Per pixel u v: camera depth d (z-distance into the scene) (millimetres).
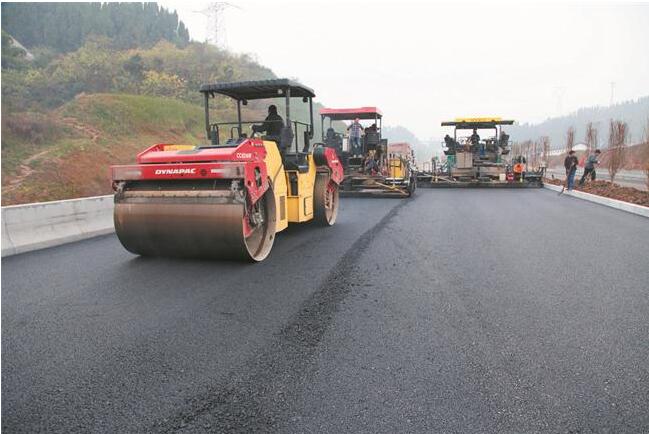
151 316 3809
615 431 2230
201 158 5320
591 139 24344
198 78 51000
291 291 4422
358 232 7609
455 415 2361
